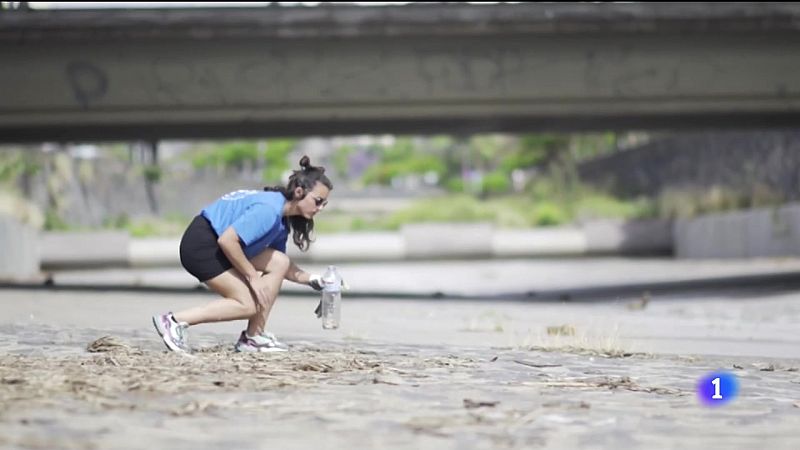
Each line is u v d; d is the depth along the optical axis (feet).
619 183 437.58
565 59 164.14
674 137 389.39
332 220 462.19
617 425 37.32
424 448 32.22
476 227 370.32
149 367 46.52
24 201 341.82
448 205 453.17
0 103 166.71
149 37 159.12
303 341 66.64
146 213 452.76
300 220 56.13
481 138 628.28
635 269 274.98
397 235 378.32
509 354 61.82
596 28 157.58
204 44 164.25
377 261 363.35
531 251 370.94
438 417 37.35
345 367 49.62
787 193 302.45
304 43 163.63
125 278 248.11
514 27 157.69
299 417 36.58
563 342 69.31
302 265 342.44
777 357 69.10
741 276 207.10
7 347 58.44
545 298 151.23
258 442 32.27
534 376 50.16
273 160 608.19
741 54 163.94
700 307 135.44
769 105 171.01
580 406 40.91
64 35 159.33
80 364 46.96
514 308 125.08
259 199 54.70
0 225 251.80
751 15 157.79
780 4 158.40
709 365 59.57
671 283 194.90
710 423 38.78
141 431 33.01
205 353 54.65
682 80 164.35
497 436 34.37
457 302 135.85
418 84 164.55
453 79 164.45
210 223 54.75
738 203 336.08
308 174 55.57
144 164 476.95
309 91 164.86
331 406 38.88
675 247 369.09
